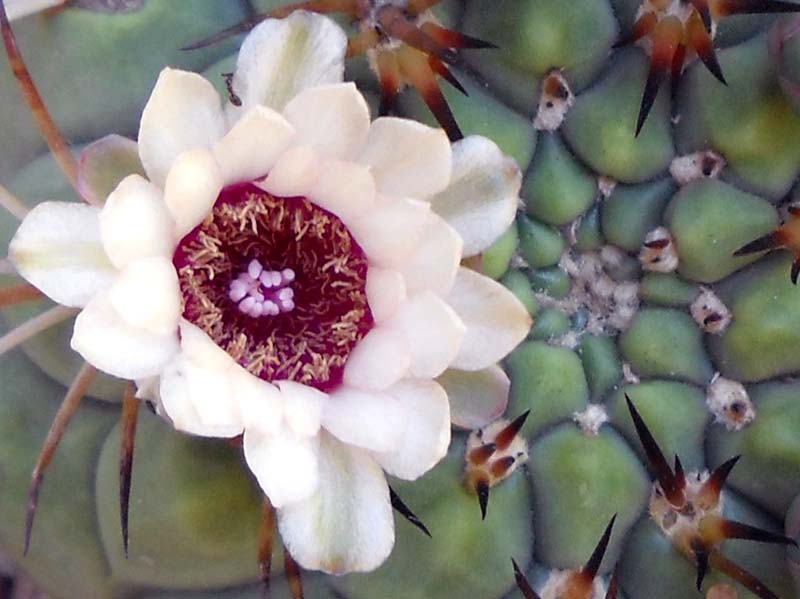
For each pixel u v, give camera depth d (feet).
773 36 0.41
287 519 0.35
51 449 0.38
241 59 0.34
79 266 0.33
